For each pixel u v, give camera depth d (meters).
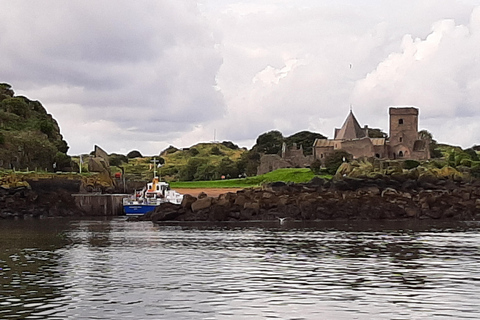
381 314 30.94
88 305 32.97
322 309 32.03
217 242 67.56
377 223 101.38
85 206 131.12
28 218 121.81
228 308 32.31
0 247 62.47
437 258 52.16
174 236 75.94
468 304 33.19
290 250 58.84
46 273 44.03
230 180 190.12
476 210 113.75
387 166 169.12
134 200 128.12
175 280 40.91
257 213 109.75
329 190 123.69
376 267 46.69
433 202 115.25
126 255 55.22
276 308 32.25
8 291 36.84
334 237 73.38
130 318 30.20
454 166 172.88
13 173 134.00
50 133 189.00
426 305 32.94
